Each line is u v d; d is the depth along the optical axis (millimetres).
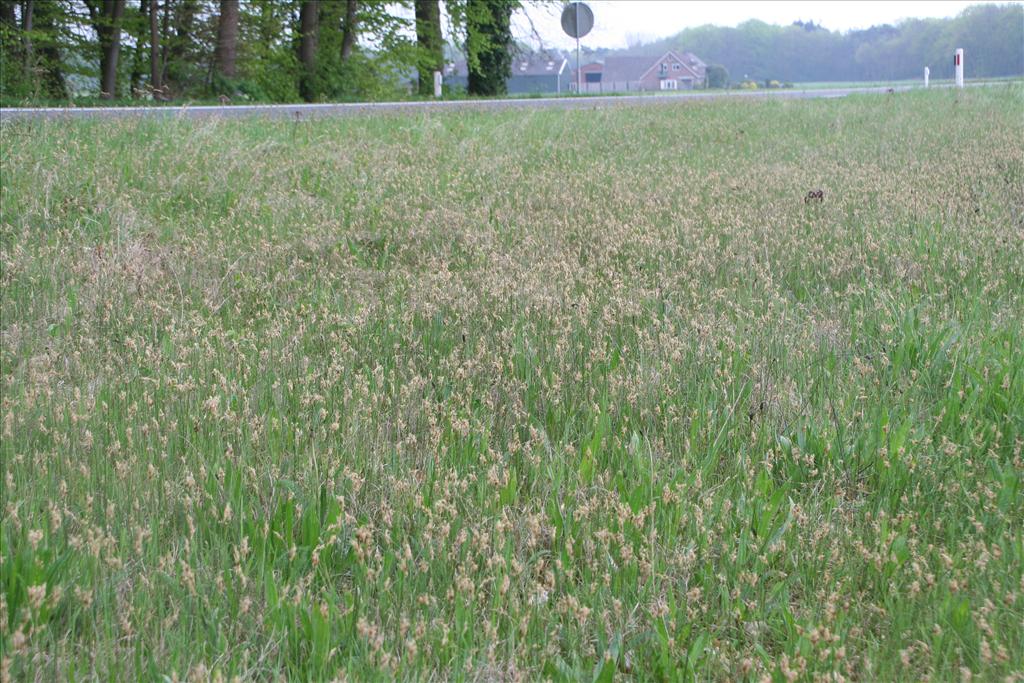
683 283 6129
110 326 5195
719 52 125500
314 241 7043
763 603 2969
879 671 2682
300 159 9992
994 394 4223
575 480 3615
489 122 14062
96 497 3332
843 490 3615
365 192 8586
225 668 2584
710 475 3740
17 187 7797
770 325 5246
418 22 31625
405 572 2932
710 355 4730
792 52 123812
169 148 9695
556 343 4840
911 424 3988
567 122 14648
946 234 6945
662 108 18547
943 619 2820
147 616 2688
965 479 3650
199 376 4441
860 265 6406
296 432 3791
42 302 5488
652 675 2693
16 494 3293
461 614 2766
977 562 3070
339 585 3018
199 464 3586
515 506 3463
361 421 4012
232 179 8836
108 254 6254
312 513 3164
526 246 6840
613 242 6945
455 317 5363
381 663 2533
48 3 23938
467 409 4152
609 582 2986
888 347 4832
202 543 3094
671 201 8453
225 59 24594
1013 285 5926
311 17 29234
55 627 2738
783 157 11531
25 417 3924
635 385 4379
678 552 3113
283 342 5000
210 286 6008
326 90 29734
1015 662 2672
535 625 2832
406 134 12250
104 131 10352
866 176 9578
